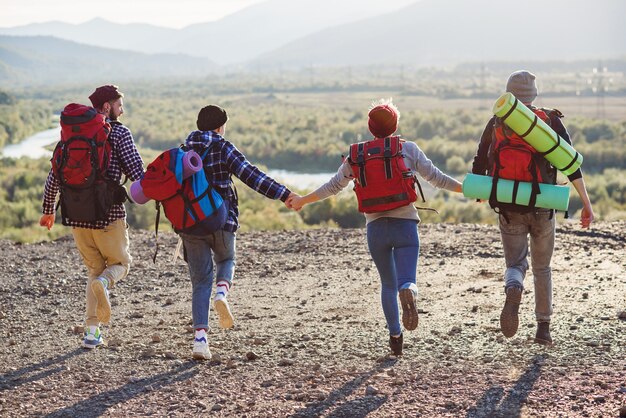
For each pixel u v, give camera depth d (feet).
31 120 650.02
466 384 14.35
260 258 31.99
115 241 17.93
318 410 13.47
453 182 15.87
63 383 15.96
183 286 27.35
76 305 24.73
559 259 28.55
